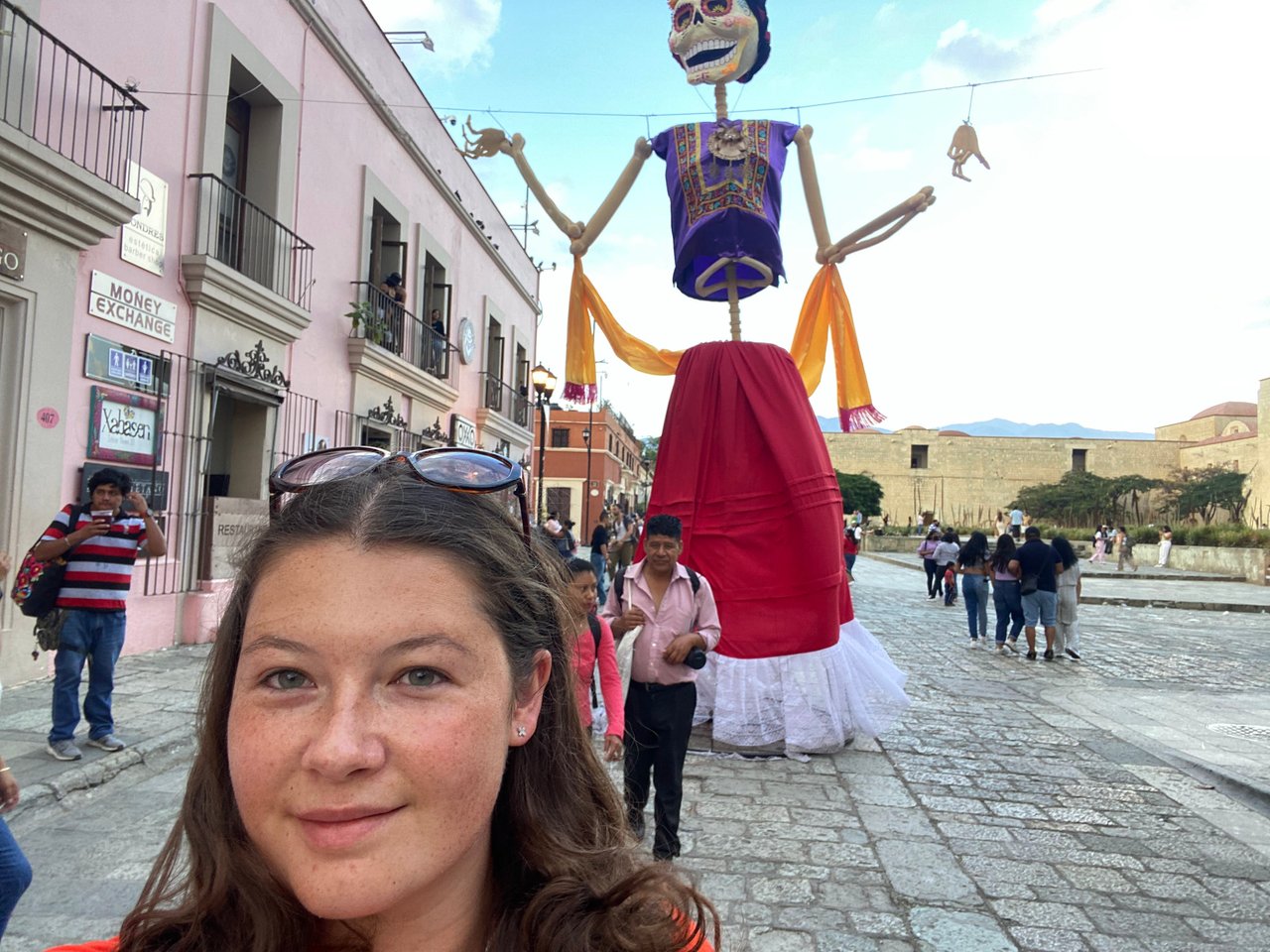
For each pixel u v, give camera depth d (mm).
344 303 11523
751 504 5789
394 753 697
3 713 5406
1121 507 52656
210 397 8445
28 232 6168
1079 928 3191
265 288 9023
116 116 7098
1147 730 6746
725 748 5746
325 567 739
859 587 21578
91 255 6883
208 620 8125
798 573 5711
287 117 9852
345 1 11258
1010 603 10727
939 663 9766
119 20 7133
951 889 3535
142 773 4680
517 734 850
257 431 9547
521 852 909
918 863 3811
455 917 792
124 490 4730
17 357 6152
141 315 7488
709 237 6008
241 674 754
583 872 894
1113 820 4492
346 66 11258
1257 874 3771
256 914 798
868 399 6574
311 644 713
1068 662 10211
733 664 5793
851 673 6004
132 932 869
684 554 5895
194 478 8273
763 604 5746
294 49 9984
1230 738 6551
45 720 5285
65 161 6125
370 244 12359
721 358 6004
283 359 10008
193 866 857
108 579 4730
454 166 15906
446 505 829
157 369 7688
